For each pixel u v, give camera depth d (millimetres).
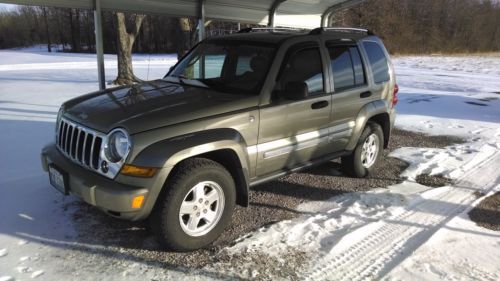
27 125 8453
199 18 7492
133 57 35844
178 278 3303
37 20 71750
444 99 13680
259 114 4051
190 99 3951
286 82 4367
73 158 3787
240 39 4832
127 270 3391
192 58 5121
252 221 4344
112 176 3400
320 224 4309
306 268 3508
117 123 3439
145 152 3330
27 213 4316
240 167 3910
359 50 5461
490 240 4102
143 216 3430
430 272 3508
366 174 5781
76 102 4246
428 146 7715
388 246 3904
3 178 5312
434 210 4754
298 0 9094
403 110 11516
